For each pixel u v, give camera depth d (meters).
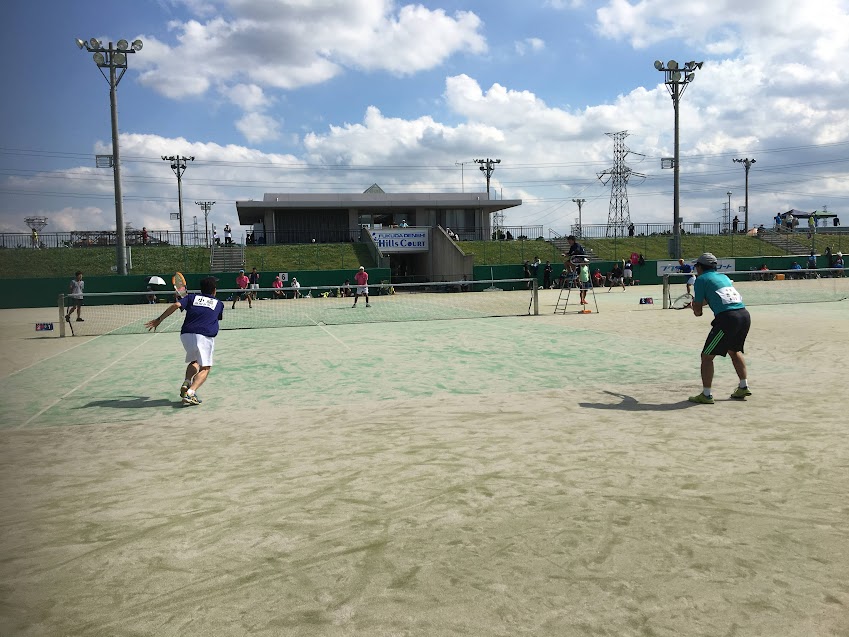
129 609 3.06
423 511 4.23
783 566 3.35
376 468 5.23
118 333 19.25
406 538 3.80
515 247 49.91
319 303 31.08
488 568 3.39
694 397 7.57
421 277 50.91
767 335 13.86
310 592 3.18
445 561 3.48
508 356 11.96
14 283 34.72
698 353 11.84
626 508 4.20
